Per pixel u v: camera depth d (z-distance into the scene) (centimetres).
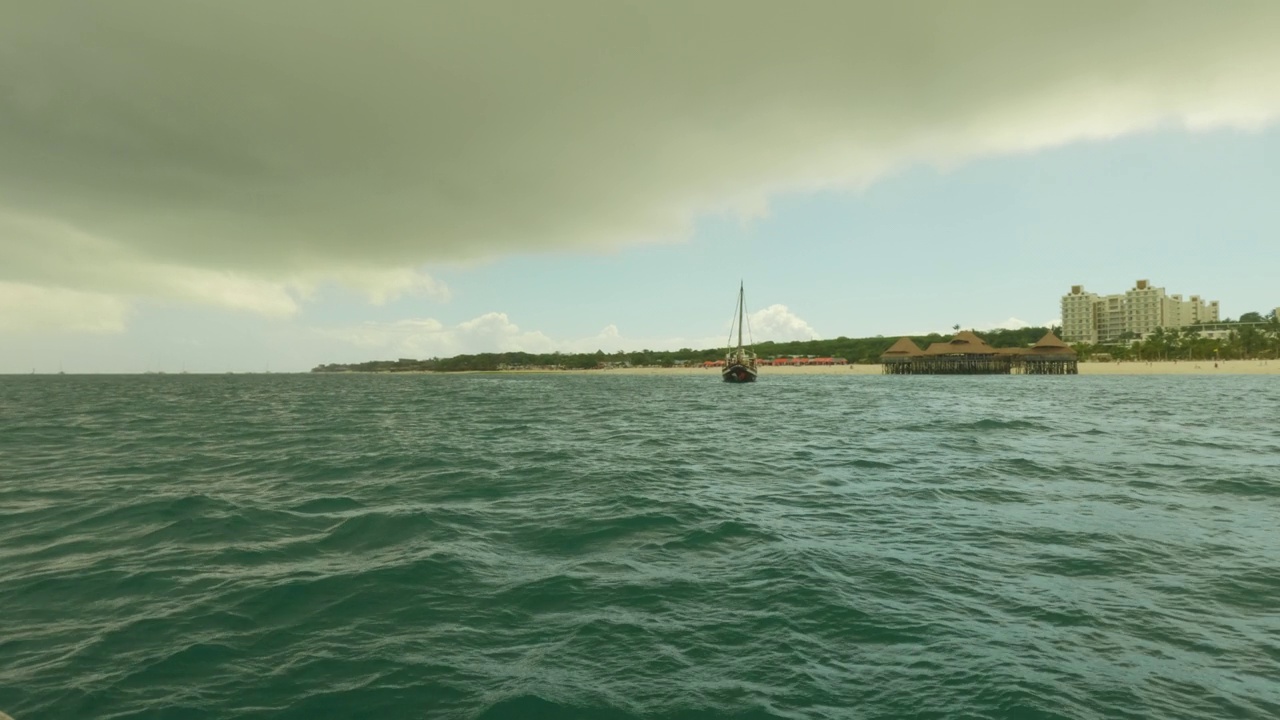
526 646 675
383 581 864
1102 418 3447
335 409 4719
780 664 633
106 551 1012
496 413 4241
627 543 1046
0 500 1392
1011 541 1047
